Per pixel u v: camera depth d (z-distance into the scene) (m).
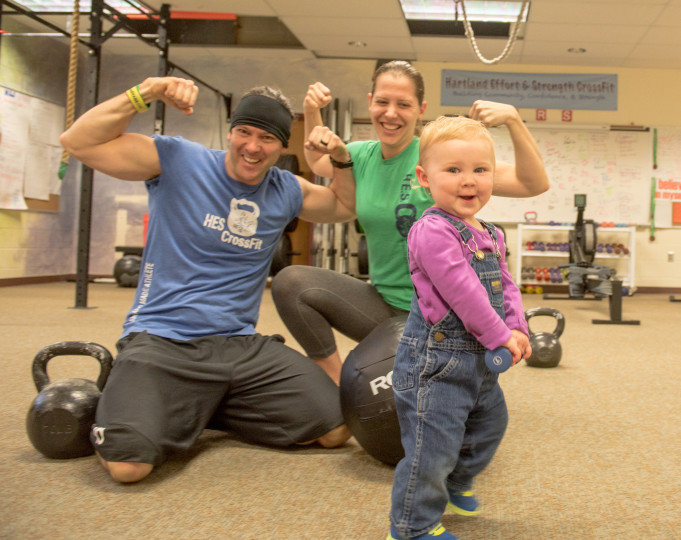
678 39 6.64
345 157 1.91
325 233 7.47
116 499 1.39
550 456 1.74
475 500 1.32
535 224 7.77
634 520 1.33
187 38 7.18
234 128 1.71
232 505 1.37
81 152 1.67
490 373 1.16
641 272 7.90
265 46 7.34
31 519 1.28
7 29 6.61
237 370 1.70
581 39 6.73
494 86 7.81
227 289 1.80
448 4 6.04
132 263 7.07
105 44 7.61
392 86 1.76
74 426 1.61
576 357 3.36
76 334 3.65
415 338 1.14
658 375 2.88
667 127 7.76
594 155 7.80
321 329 1.96
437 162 1.14
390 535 1.15
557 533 1.26
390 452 1.59
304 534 1.24
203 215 1.78
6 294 6.01
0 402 2.15
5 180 6.68
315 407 1.73
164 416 1.54
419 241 1.12
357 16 6.32
